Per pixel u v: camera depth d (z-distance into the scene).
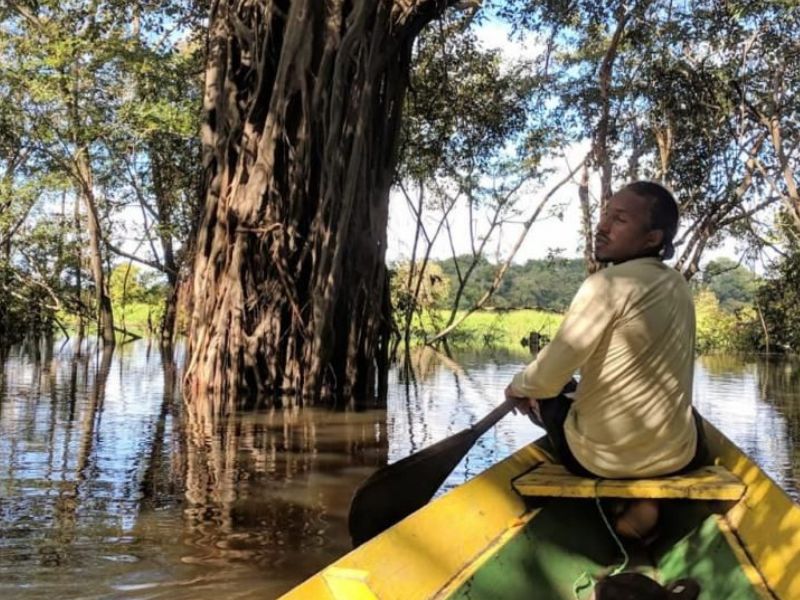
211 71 11.70
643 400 3.43
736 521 3.30
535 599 3.13
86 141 20.77
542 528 3.42
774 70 17.55
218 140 11.29
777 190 17.38
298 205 11.12
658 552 3.63
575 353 3.38
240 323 10.91
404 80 12.56
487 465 7.00
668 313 3.42
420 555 2.69
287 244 11.10
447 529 2.96
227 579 4.04
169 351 20.53
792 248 24.14
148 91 19.73
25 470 6.39
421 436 8.52
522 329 37.84
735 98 17.56
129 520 5.04
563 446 3.70
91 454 7.11
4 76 18.86
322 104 11.02
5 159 22.09
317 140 11.17
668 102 17.67
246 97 11.37
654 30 17.34
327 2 10.95
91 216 23.58
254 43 11.22
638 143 20.14
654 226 3.54
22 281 25.80
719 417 10.80
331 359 11.48
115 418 9.31
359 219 11.66
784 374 20.02
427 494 4.04
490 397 12.54
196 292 11.18
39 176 21.55
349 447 7.73
